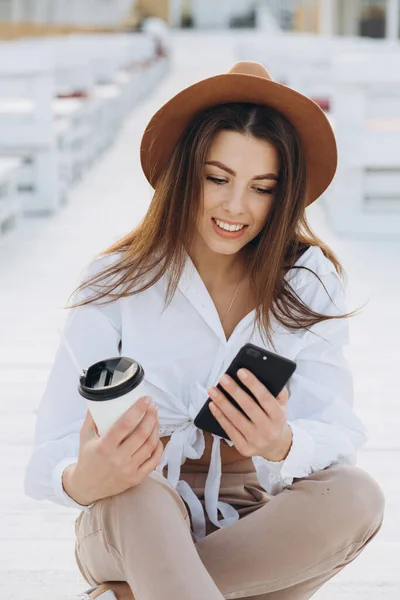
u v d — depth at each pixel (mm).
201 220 1801
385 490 2836
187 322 1872
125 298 1879
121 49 14453
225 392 1639
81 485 1608
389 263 5730
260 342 1873
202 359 1879
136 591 1574
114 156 10336
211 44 30172
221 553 1701
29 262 5797
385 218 6477
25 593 2271
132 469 1562
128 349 1877
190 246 1879
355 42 10836
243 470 1920
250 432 1633
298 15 23297
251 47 9992
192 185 1778
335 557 1716
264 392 1595
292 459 1688
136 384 1522
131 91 14242
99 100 10273
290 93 1745
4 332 4445
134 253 1869
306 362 1885
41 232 6656
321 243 1972
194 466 1919
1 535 2564
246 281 1899
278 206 1794
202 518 1849
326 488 1695
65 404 1838
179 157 1803
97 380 1590
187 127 1805
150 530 1558
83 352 1868
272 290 1838
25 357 4094
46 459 1765
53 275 5488
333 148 1844
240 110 1751
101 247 6184
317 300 1904
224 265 1890
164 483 1647
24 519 2656
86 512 1697
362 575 2369
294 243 1927
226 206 1755
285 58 9914
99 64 12375
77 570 2387
